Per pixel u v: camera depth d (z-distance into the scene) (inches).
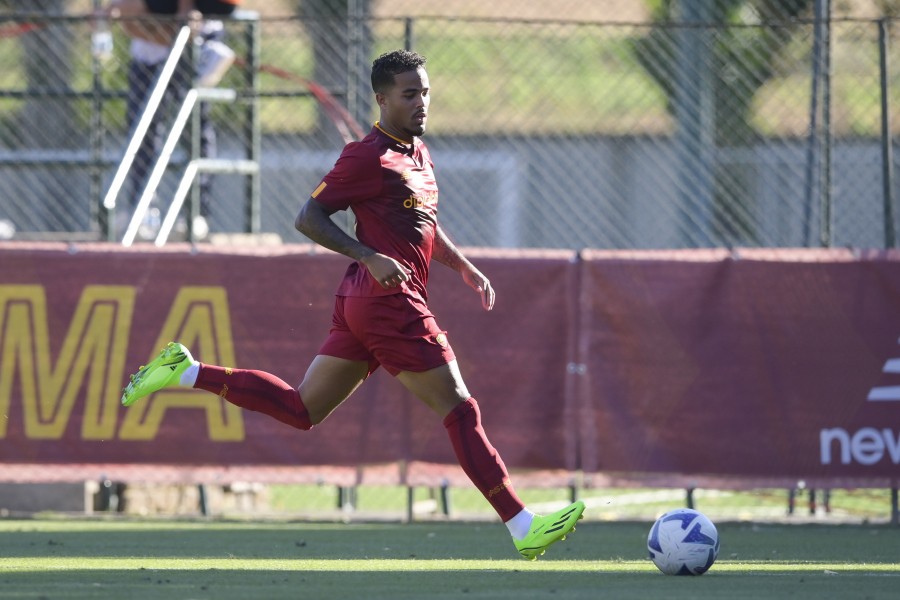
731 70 1850.4
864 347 1305.4
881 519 1354.6
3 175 2130.9
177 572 892.0
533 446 1302.9
